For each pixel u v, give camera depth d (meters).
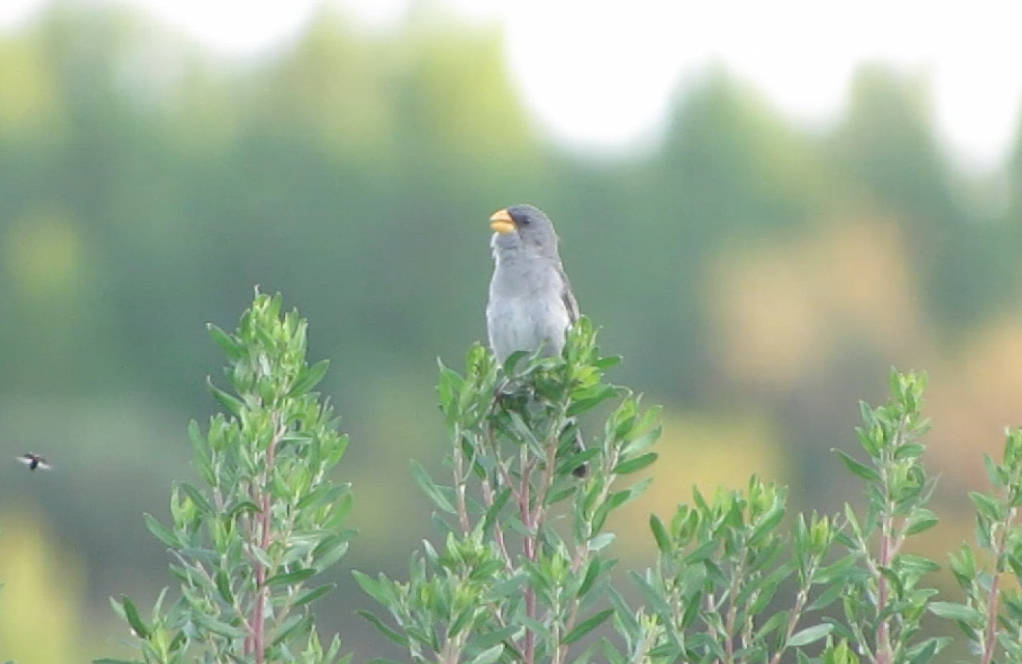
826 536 5.12
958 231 28.22
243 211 28.08
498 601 5.04
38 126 28.61
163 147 28.73
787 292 27.34
